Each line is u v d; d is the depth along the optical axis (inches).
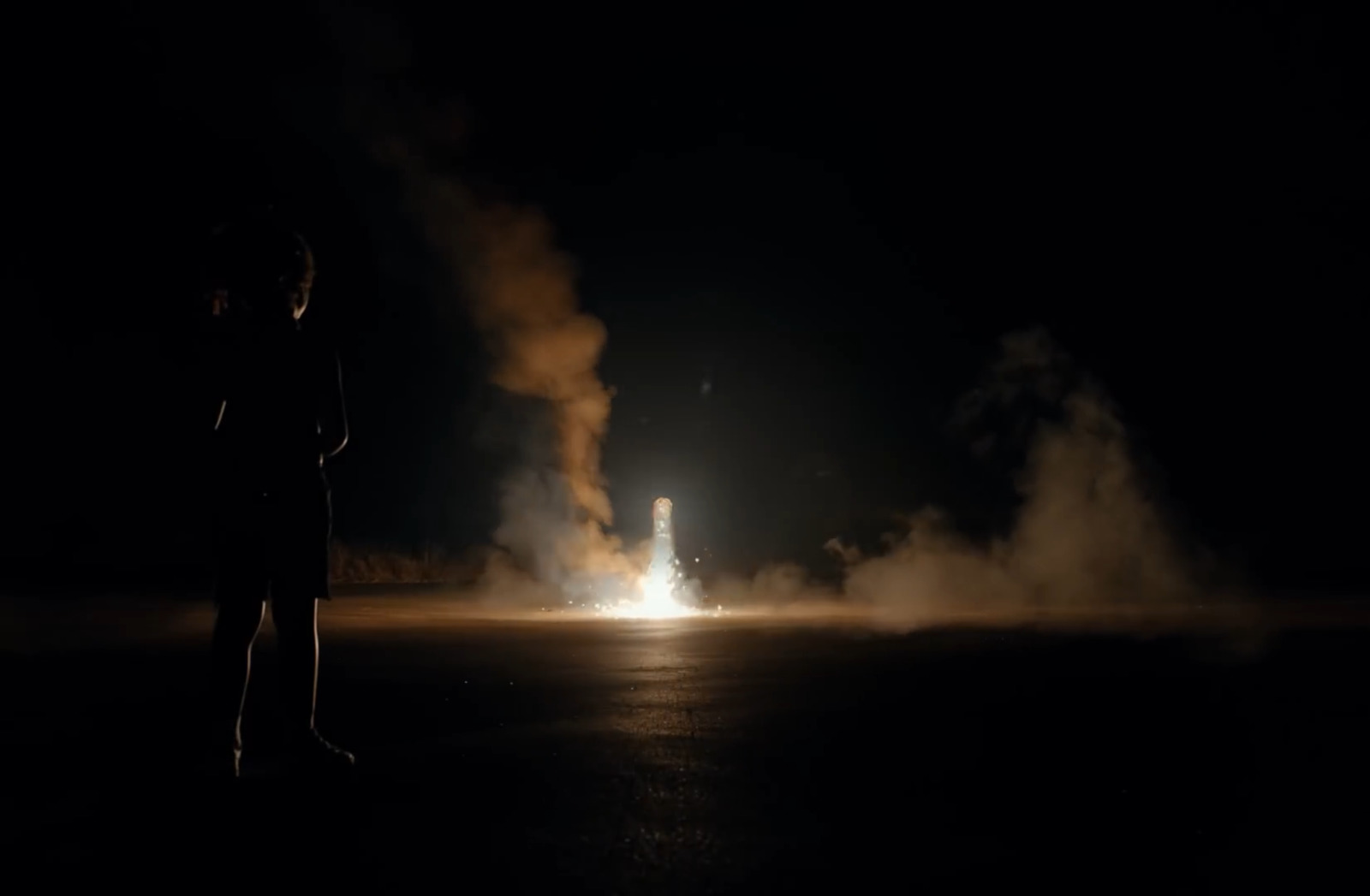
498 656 357.4
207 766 200.1
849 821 174.6
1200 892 145.2
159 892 143.9
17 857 157.5
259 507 203.6
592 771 203.9
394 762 210.7
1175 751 221.8
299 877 148.6
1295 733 238.5
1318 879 149.6
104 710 264.8
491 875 149.5
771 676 313.9
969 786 194.5
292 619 204.7
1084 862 155.7
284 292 208.4
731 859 156.1
